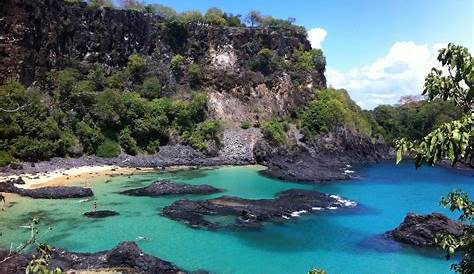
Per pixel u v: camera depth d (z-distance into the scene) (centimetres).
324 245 4041
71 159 7544
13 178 6094
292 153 9575
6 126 6800
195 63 11006
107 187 6125
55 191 5366
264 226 4559
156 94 9619
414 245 4075
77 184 6178
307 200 5628
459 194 1323
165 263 3353
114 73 9581
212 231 4303
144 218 4634
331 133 10638
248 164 8956
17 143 6862
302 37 12988
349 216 5097
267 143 9394
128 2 11131
